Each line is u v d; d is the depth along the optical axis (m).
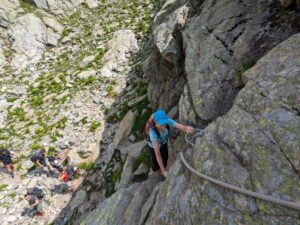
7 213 16.02
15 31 31.31
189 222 4.72
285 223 3.62
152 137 6.70
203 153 4.99
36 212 15.67
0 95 25.97
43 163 18.30
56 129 20.67
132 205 7.62
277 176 3.89
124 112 19.17
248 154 4.33
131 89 21.48
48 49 31.23
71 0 36.53
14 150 19.95
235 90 7.04
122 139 16.20
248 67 6.99
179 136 8.43
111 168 15.41
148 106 16.78
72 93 23.64
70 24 33.94
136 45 26.47
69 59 28.80
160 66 13.10
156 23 13.48
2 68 29.16
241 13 8.40
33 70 28.61
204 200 4.60
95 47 29.08
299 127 4.00
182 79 10.97
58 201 16.08
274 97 4.50
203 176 4.66
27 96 25.34
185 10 11.32
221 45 8.03
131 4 34.91
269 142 4.19
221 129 4.96
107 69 24.64
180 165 5.67
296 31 6.93
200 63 8.32
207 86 7.55
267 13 7.86
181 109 8.05
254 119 4.55
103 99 21.97
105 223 8.03
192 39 9.35
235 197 4.20
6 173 18.55
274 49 5.40
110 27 31.55
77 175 16.91
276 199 3.70
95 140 18.86
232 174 4.37
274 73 4.84
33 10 33.94
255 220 3.90
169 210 5.21
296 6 7.32
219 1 9.57
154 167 7.83
